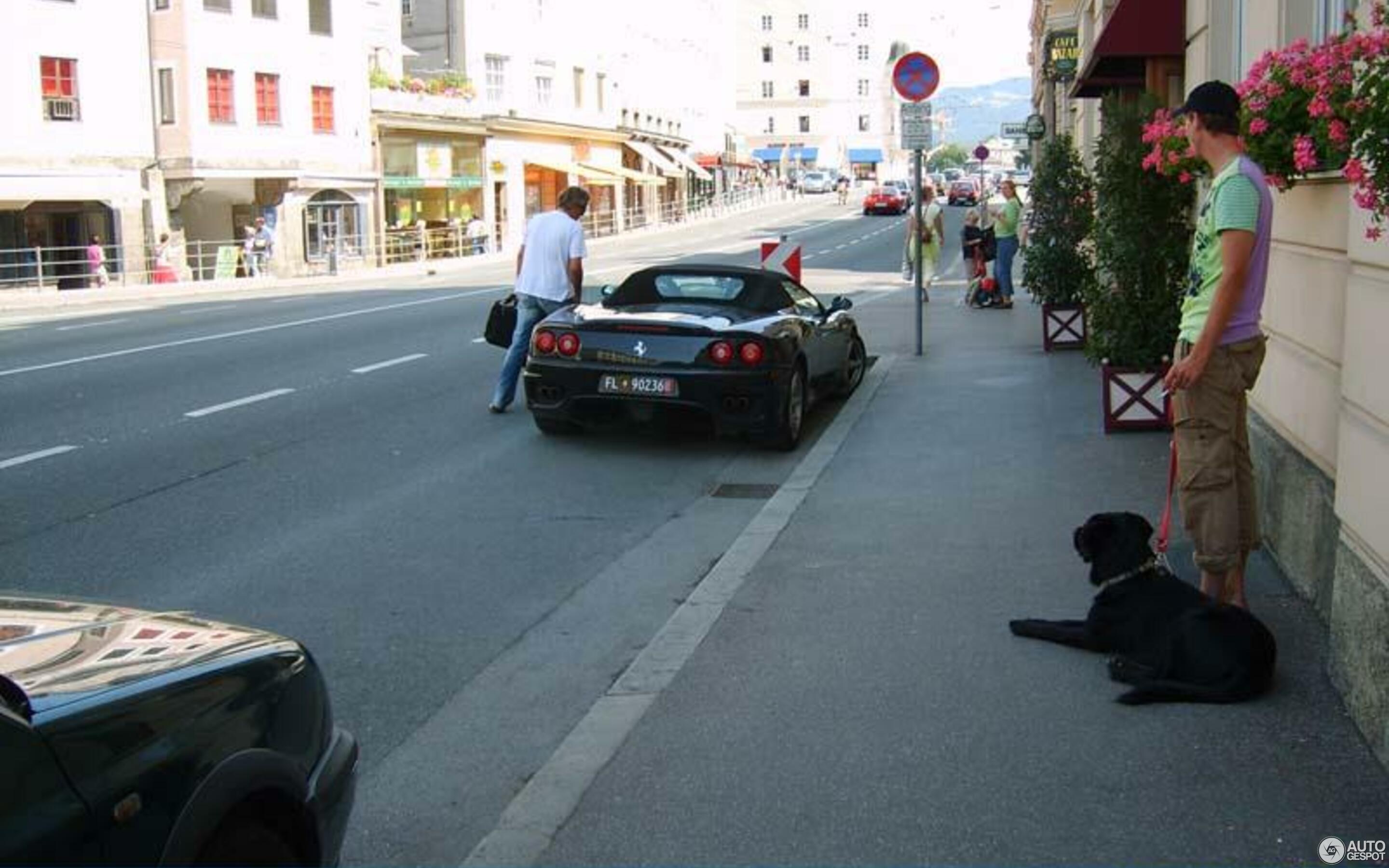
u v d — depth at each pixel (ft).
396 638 20.51
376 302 82.53
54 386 44.29
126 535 26.13
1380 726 14.34
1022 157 233.55
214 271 134.00
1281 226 22.16
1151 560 17.90
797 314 38.06
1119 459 30.50
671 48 266.36
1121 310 33.81
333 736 11.59
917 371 47.01
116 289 112.88
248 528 26.78
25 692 8.66
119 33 123.95
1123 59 42.19
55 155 118.21
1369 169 14.67
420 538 26.37
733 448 35.78
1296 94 18.03
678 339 34.14
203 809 9.10
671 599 22.59
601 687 18.48
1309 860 12.53
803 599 21.12
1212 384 17.67
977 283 73.31
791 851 13.04
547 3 197.26
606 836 13.43
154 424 37.60
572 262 39.14
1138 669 16.90
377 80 155.12
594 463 33.73
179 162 128.26
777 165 435.12
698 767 14.98
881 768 14.80
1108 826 13.30
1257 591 20.10
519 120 183.32
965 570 22.40
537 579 23.72
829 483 29.53
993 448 32.45
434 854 13.61
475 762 15.93
